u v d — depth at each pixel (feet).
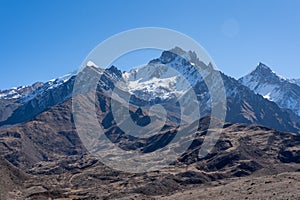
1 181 590.96
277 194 325.21
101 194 616.39
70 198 579.07
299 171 465.47
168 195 486.79
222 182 588.09
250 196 339.57
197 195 411.54
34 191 613.11
